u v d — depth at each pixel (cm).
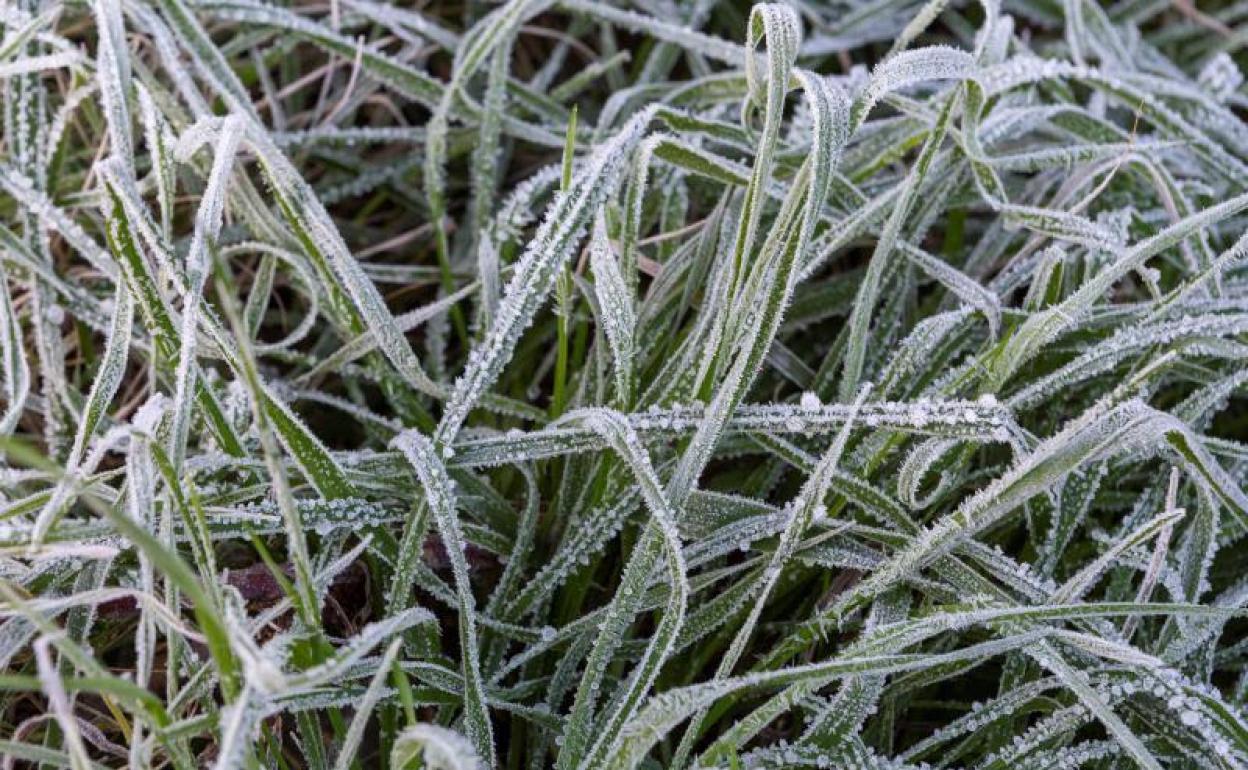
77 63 61
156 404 56
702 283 63
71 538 55
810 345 67
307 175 69
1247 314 59
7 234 61
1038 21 74
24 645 58
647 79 70
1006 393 61
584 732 56
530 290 58
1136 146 63
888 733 58
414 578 58
